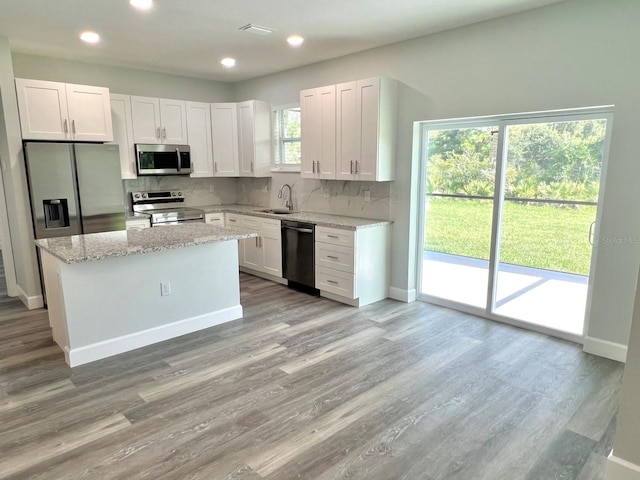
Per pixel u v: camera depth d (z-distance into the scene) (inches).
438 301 178.9
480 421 98.1
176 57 194.9
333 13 138.0
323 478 80.4
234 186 268.7
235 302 162.4
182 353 133.4
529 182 147.6
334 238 177.3
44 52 184.7
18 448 88.7
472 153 160.7
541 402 105.7
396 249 183.8
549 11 130.1
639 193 118.6
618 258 124.2
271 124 238.2
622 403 77.9
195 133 233.5
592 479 80.3
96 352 128.2
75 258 110.2
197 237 139.0
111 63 206.5
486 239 161.0
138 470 82.6
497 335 146.8
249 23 147.8
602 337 129.6
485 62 146.2
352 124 176.6
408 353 133.0
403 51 168.9
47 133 175.3
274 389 112.2
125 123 209.8
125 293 132.9
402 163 175.5
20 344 139.5
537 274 150.3
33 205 168.7
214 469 82.8
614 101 120.5
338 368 123.5
